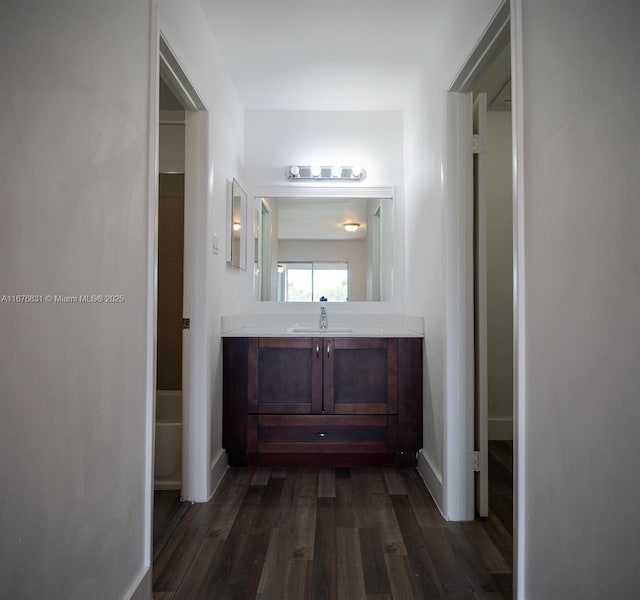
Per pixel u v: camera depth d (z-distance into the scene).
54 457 0.96
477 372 2.12
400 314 3.27
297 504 2.18
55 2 0.95
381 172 3.30
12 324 0.83
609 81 0.90
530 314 1.24
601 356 0.93
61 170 0.98
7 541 0.82
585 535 0.98
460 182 2.11
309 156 3.31
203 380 2.25
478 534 1.90
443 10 2.13
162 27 1.60
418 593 1.49
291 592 1.50
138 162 1.38
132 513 1.35
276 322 3.29
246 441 2.68
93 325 1.12
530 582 1.24
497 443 3.17
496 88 2.89
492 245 3.32
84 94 1.07
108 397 1.20
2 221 0.80
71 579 1.03
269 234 3.31
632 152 0.83
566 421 1.06
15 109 0.83
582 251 1.00
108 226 1.19
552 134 1.13
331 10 2.13
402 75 2.78
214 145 2.38
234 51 2.50
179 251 3.22
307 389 2.69
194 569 1.63
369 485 2.42
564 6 1.07
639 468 0.82
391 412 2.69
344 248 3.31
